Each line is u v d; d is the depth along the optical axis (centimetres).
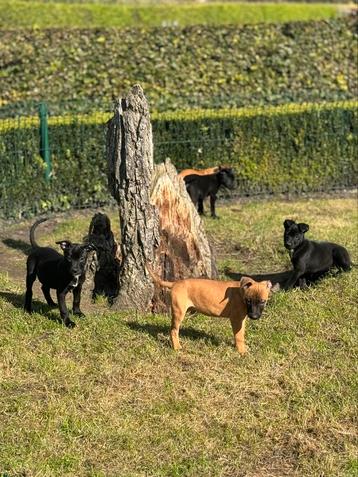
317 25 2600
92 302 1085
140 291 1038
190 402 802
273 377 858
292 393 826
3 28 2547
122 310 1038
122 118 1020
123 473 693
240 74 2356
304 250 1118
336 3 3647
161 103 1925
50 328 966
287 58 2448
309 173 1797
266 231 1414
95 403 798
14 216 1548
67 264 950
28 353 895
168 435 750
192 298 906
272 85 2344
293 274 1130
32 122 1571
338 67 2472
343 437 757
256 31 2523
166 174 1066
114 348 909
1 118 1719
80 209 1639
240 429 760
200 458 716
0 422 765
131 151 1023
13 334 944
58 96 2172
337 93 2197
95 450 725
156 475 692
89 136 1625
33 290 1134
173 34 2442
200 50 2403
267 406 802
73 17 2809
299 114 1766
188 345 923
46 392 817
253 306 868
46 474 686
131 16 2900
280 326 986
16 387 830
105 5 2920
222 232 1412
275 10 3138
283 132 1759
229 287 900
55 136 1600
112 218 1540
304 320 999
